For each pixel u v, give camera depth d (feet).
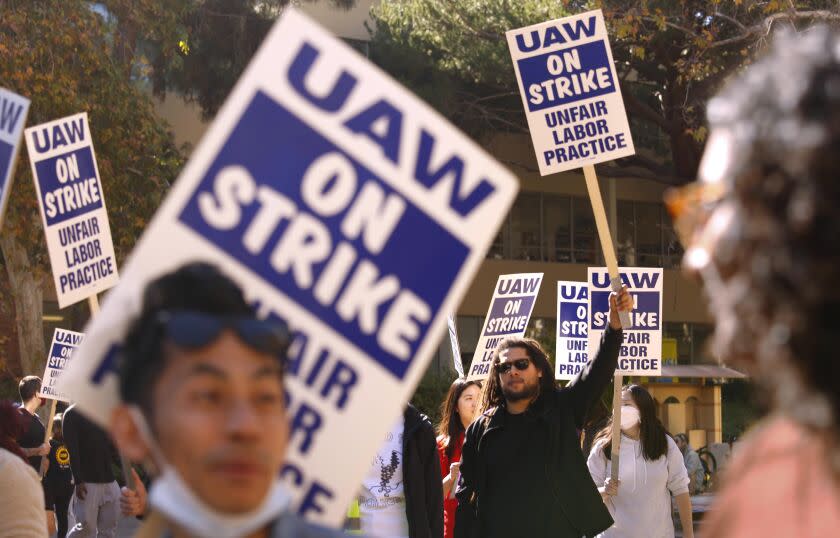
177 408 5.79
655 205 117.50
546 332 111.24
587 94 25.39
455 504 28.86
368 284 7.64
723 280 4.31
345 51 7.68
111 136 65.41
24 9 62.08
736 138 4.12
